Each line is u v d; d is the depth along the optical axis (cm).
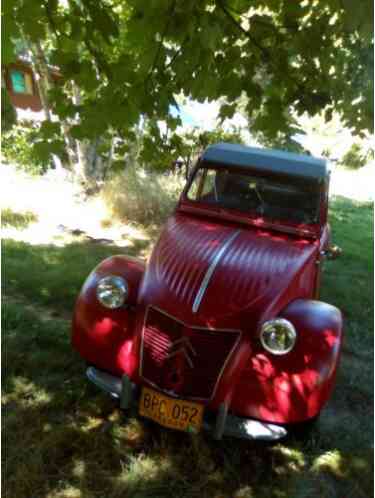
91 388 348
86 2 239
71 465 277
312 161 419
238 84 300
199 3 242
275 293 304
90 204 855
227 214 401
